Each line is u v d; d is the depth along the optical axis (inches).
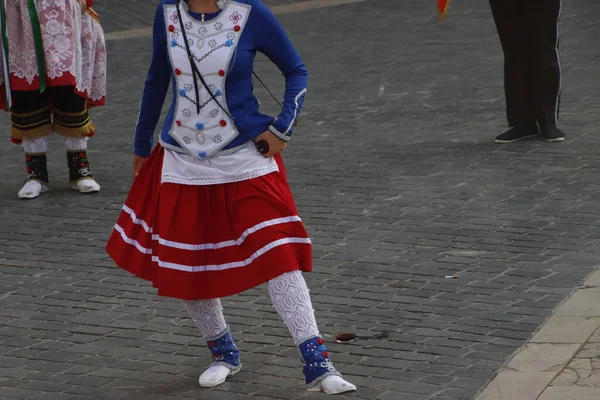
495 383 482.6
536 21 872.3
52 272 670.5
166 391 498.9
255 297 613.0
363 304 589.9
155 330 573.9
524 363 501.4
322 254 671.8
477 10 1642.5
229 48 464.8
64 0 794.8
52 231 753.0
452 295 594.2
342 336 544.4
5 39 806.5
